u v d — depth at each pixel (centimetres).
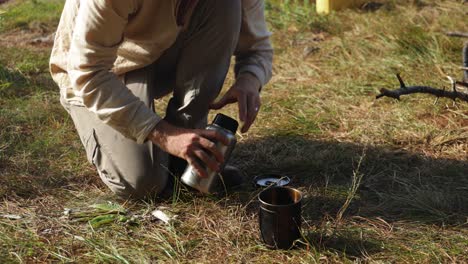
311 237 246
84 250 244
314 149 327
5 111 378
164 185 278
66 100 287
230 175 289
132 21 251
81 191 292
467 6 545
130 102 242
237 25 265
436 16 525
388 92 296
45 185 297
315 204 275
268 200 248
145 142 266
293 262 231
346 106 382
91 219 266
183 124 272
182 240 250
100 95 241
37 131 356
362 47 476
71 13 276
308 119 367
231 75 452
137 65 273
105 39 237
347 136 343
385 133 342
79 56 239
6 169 309
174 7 250
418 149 325
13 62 484
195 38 268
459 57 445
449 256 234
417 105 376
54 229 259
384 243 242
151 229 258
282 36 530
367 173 302
